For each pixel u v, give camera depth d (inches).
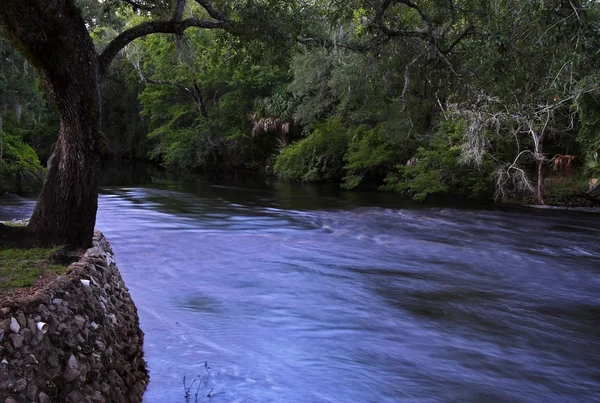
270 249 564.7
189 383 255.6
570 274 506.3
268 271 474.0
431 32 509.7
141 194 1002.1
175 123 1712.6
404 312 378.0
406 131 1073.5
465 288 447.8
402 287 442.3
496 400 254.8
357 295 413.4
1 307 186.2
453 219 808.9
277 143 1558.8
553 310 396.5
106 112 2009.1
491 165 1019.3
